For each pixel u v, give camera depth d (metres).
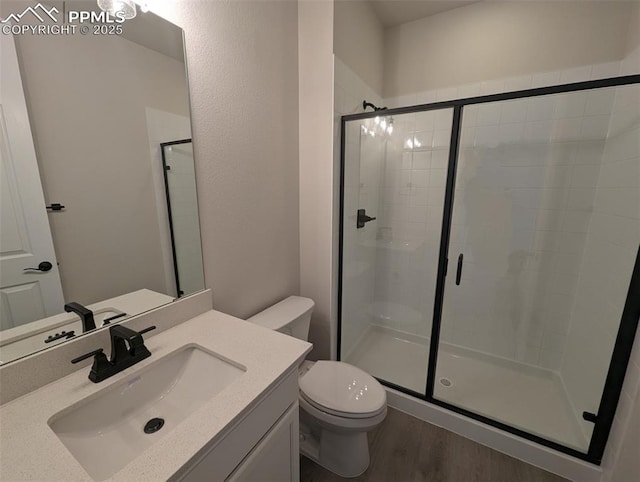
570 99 1.68
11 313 0.72
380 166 2.22
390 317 2.40
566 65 1.71
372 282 2.40
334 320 1.93
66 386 0.76
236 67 1.26
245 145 1.35
